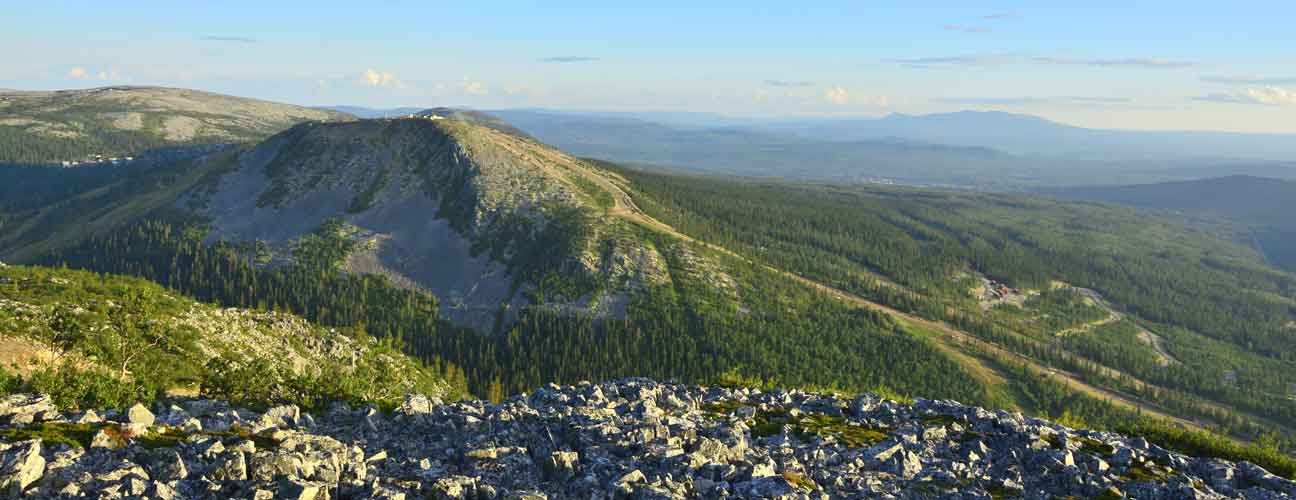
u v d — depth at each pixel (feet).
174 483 146.30
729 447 212.84
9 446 151.84
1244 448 319.27
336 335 517.96
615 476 185.88
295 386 304.30
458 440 220.64
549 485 183.32
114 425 181.16
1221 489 231.50
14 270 391.04
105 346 302.66
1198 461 254.88
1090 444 272.10
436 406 264.31
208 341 369.71
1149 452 266.77
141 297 351.46
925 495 198.29
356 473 167.63
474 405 276.62
